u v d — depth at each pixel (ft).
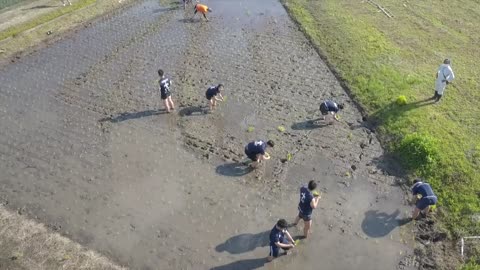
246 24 89.56
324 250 45.39
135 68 75.25
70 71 74.79
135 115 64.39
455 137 56.65
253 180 53.67
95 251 45.42
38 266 43.50
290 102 66.49
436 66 71.46
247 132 60.85
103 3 95.86
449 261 43.68
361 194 51.70
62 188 52.85
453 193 49.75
